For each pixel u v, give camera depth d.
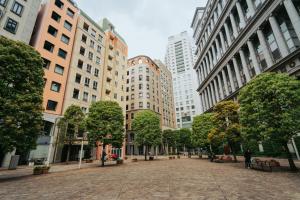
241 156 31.28
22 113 11.10
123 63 48.12
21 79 12.01
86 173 13.70
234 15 34.06
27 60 12.60
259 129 12.77
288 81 12.50
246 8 30.64
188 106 108.75
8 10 23.19
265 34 25.59
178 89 115.44
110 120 21.98
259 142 14.37
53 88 27.33
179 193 6.88
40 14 30.05
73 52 32.28
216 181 9.25
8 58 11.29
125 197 6.46
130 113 59.53
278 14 22.81
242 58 29.73
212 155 25.72
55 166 20.05
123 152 39.56
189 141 55.81
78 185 8.93
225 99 35.31
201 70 54.00
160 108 67.06
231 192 6.86
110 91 40.94
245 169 14.05
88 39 36.91
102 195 6.83
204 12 51.03
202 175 11.48
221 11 39.69
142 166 19.06
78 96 31.58
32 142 11.90
